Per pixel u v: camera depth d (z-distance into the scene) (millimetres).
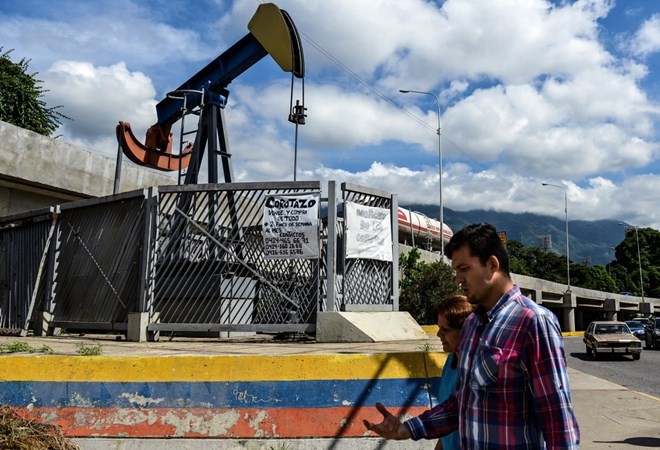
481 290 2502
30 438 4672
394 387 5066
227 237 8992
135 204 9477
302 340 8852
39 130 27422
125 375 5102
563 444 2195
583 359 21516
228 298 8930
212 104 13781
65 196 18953
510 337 2322
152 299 8930
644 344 32531
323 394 5020
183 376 5078
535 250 108875
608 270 124188
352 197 9219
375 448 4914
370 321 8586
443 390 3113
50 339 9273
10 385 5078
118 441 4930
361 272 9188
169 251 9125
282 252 8641
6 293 11320
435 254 29109
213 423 4945
